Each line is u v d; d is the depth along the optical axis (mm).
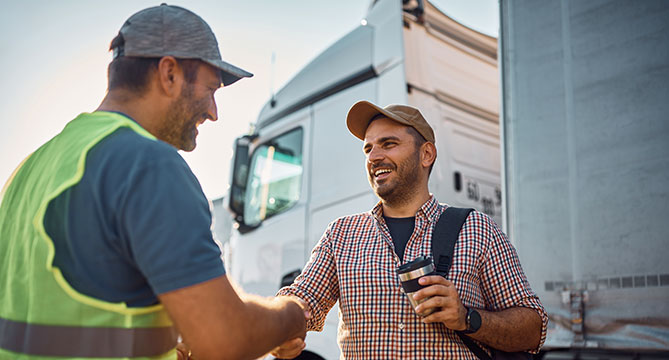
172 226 1051
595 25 2592
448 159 3805
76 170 1099
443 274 1766
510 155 2768
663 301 2219
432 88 3822
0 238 1221
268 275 4195
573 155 2566
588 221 2467
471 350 1719
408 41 3746
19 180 1257
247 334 1092
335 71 4109
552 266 2545
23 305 1107
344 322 1869
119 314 1073
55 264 1062
